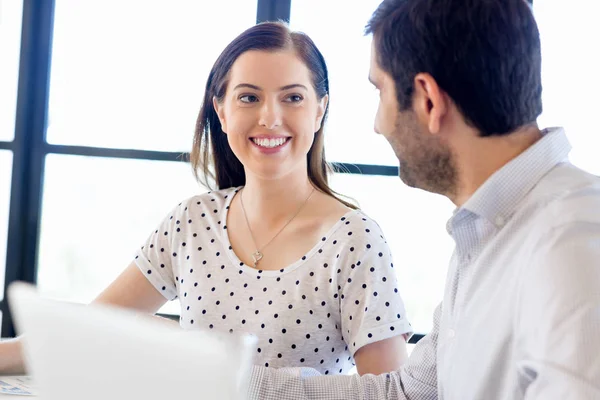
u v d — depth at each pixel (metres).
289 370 1.33
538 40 0.96
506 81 0.93
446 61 0.94
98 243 2.96
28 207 2.97
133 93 2.88
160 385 0.63
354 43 2.62
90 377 0.67
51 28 2.92
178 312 2.80
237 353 0.61
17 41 2.94
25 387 1.29
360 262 1.56
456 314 1.02
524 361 0.81
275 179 1.66
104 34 2.89
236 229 1.73
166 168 2.88
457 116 0.96
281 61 1.62
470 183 0.99
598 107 2.40
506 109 0.94
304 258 1.61
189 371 0.62
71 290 2.99
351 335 1.55
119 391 0.66
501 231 0.94
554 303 0.77
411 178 1.04
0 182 2.98
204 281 1.69
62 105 2.94
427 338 1.29
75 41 2.91
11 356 1.39
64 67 2.93
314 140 1.77
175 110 2.86
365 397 1.28
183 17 2.83
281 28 1.68
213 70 1.78
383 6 1.05
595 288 0.75
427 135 0.99
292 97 1.64
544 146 0.95
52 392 0.70
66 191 2.96
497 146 0.96
